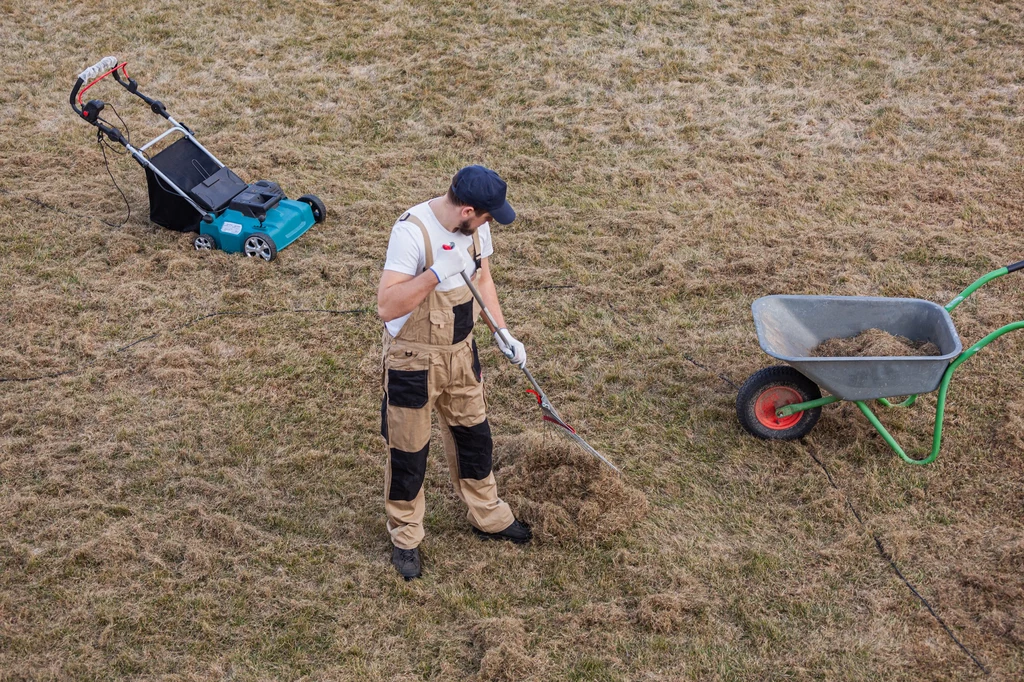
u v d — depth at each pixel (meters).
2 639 3.60
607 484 4.27
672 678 3.50
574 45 9.07
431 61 8.80
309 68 8.73
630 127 7.81
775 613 3.77
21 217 6.50
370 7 9.77
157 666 3.53
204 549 4.02
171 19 9.52
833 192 6.90
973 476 4.43
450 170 7.27
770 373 4.49
